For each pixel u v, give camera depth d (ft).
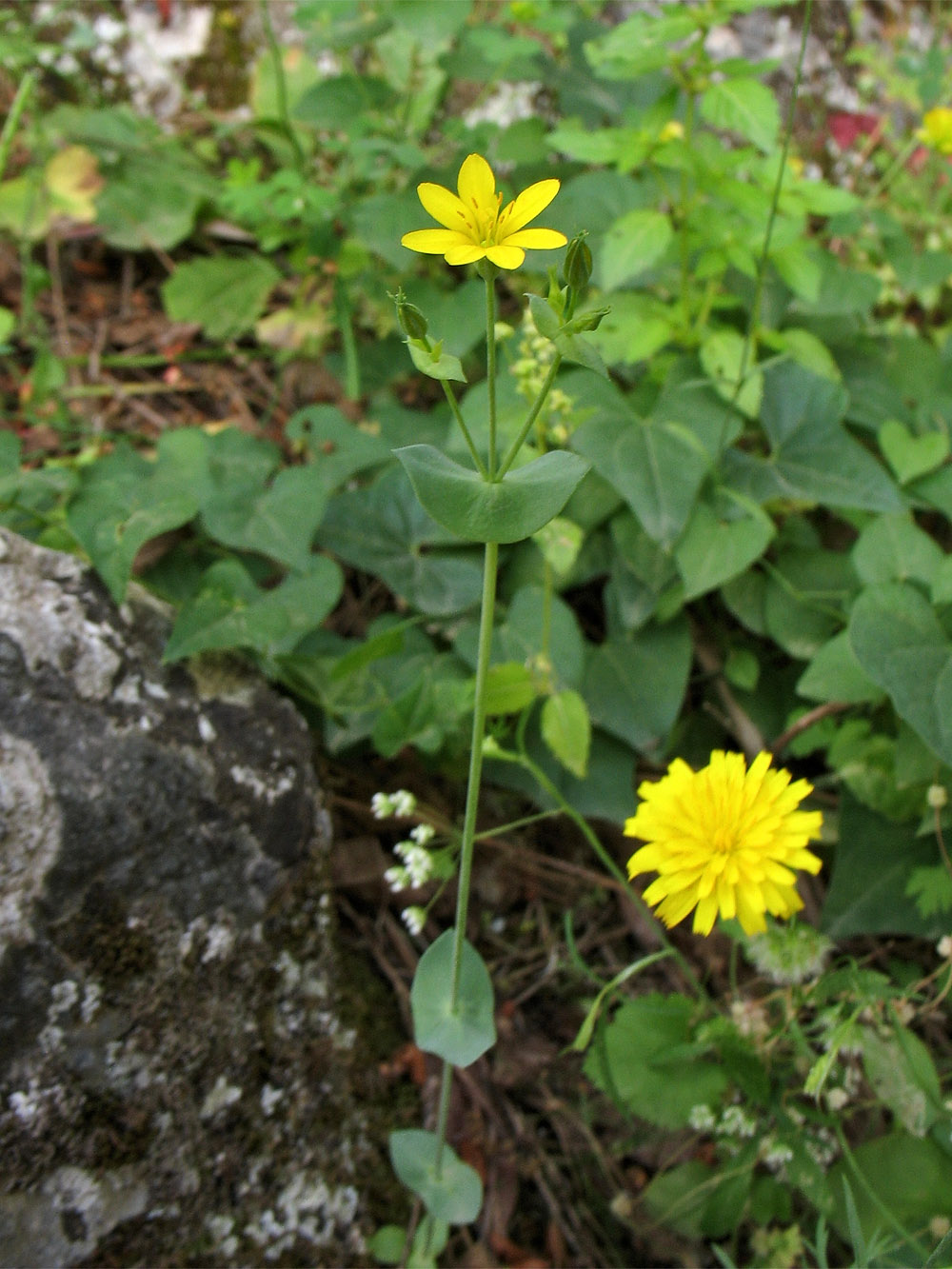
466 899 0.66
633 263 0.94
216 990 0.74
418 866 0.75
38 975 0.66
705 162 0.99
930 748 0.80
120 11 1.37
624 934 0.97
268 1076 0.77
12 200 1.21
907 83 1.27
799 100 1.45
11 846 0.66
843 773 0.91
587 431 0.94
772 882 0.67
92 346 1.19
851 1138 0.83
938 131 1.05
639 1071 0.81
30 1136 0.66
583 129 1.23
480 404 0.93
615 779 0.96
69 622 0.73
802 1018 0.84
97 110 1.27
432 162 1.25
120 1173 0.69
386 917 0.94
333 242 1.09
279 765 0.79
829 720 0.95
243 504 0.91
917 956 0.95
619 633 1.00
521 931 0.97
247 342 1.23
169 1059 0.71
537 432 0.84
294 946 0.79
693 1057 0.81
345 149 1.18
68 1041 0.67
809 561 1.00
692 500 0.93
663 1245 0.84
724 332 0.99
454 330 1.10
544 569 0.99
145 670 0.76
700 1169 0.83
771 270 1.07
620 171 0.96
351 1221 0.80
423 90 1.22
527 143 1.13
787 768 1.02
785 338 1.03
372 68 1.35
